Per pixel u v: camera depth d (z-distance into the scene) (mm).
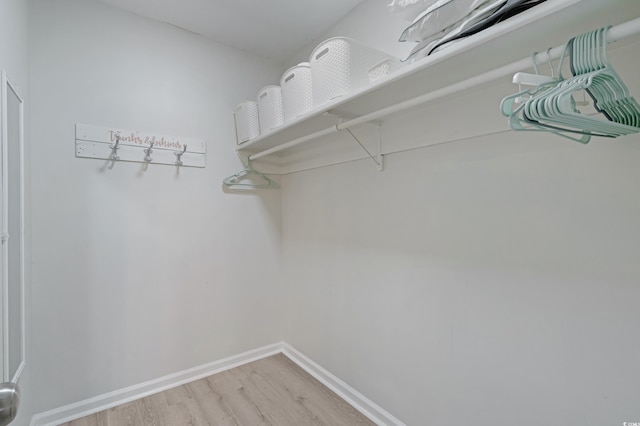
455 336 1404
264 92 2105
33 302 1681
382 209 1758
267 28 2186
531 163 1150
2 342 1082
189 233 2219
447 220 1431
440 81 1202
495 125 1227
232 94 2420
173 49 2154
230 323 2400
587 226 1021
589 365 1024
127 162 1979
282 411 1860
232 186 2416
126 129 1972
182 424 1743
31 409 1640
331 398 1995
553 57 808
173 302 2150
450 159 1416
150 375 2057
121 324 1959
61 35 1774
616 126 758
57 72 1759
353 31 1983
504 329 1237
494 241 1263
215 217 2334
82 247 1835
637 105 753
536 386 1147
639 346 927
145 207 2045
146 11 1995
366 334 1869
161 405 1914
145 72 2047
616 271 966
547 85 774
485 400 1300
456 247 1398
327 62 1483
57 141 1758
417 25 1124
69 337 1792
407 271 1619
